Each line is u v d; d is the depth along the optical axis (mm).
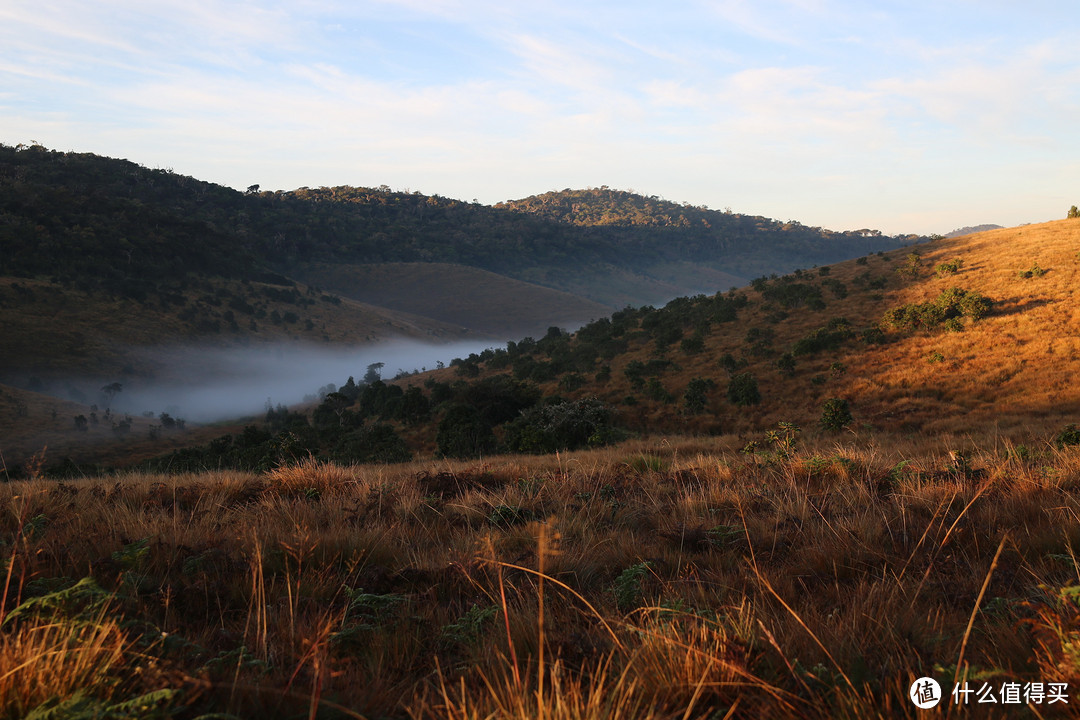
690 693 2375
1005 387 38469
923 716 2133
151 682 2281
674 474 8812
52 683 2266
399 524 5836
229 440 51906
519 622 3227
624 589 3709
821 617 3168
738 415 45438
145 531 5074
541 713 2012
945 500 5746
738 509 6219
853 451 9953
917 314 54375
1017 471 6820
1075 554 3967
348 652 3113
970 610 3289
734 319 71500
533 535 5191
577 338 87312
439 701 2523
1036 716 2082
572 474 8867
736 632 2773
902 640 2779
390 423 63906
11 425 103375
